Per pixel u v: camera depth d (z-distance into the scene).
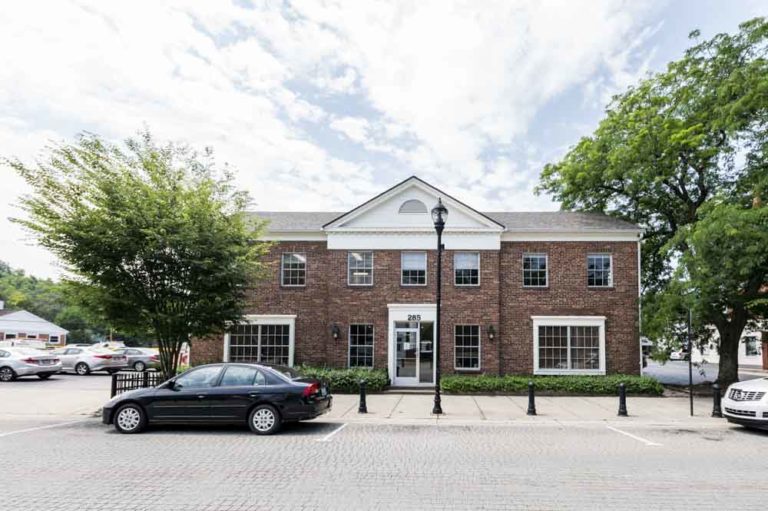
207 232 15.06
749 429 12.94
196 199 15.12
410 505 6.56
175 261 14.86
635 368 22.00
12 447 10.14
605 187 27.25
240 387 11.82
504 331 22.38
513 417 14.46
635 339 22.16
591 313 22.31
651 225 26.55
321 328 22.92
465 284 22.47
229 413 11.70
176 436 11.41
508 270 22.70
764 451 10.23
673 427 13.20
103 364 29.50
